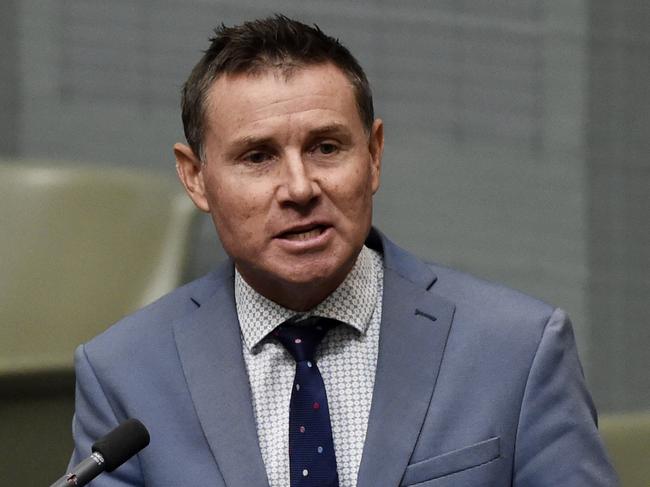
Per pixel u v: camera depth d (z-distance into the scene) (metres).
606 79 8.17
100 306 7.20
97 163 7.86
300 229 4.17
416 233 8.01
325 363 4.42
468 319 4.42
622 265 8.13
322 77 4.21
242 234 4.24
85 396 4.57
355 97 4.27
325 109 4.17
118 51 7.89
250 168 4.22
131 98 7.89
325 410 4.30
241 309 4.54
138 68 7.90
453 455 4.21
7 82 7.82
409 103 8.03
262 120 4.16
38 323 7.20
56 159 7.83
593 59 8.16
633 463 5.42
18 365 5.71
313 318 4.43
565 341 4.39
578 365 4.42
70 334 7.18
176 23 7.93
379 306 4.53
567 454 4.25
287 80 4.19
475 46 8.10
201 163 4.42
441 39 8.08
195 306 4.66
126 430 3.76
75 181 7.46
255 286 4.45
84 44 7.87
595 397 8.05
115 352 4.58
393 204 8.00
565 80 8.15
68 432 5.88
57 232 7.36
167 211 7.36
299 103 4.16
